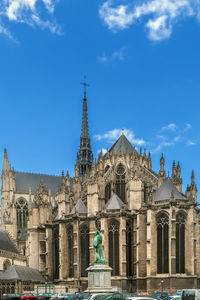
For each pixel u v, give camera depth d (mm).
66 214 116875
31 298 61750
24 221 169500
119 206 111000
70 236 115188
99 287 76312
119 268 106625
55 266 118812
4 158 173250
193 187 122938
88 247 112750
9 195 168500
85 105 192375
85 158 185375
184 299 58594
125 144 137000
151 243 102688
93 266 78500
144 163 132250
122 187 123062
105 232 108250
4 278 100750
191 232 102438
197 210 107375
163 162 121938
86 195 124625
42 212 127125
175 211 101812
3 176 170000
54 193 178875
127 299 53375
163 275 100625
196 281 100250
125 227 107938
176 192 108125
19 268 107250
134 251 109438
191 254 101250
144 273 105250
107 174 122375
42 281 111438
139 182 113812
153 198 106500
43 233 126000
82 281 110062
